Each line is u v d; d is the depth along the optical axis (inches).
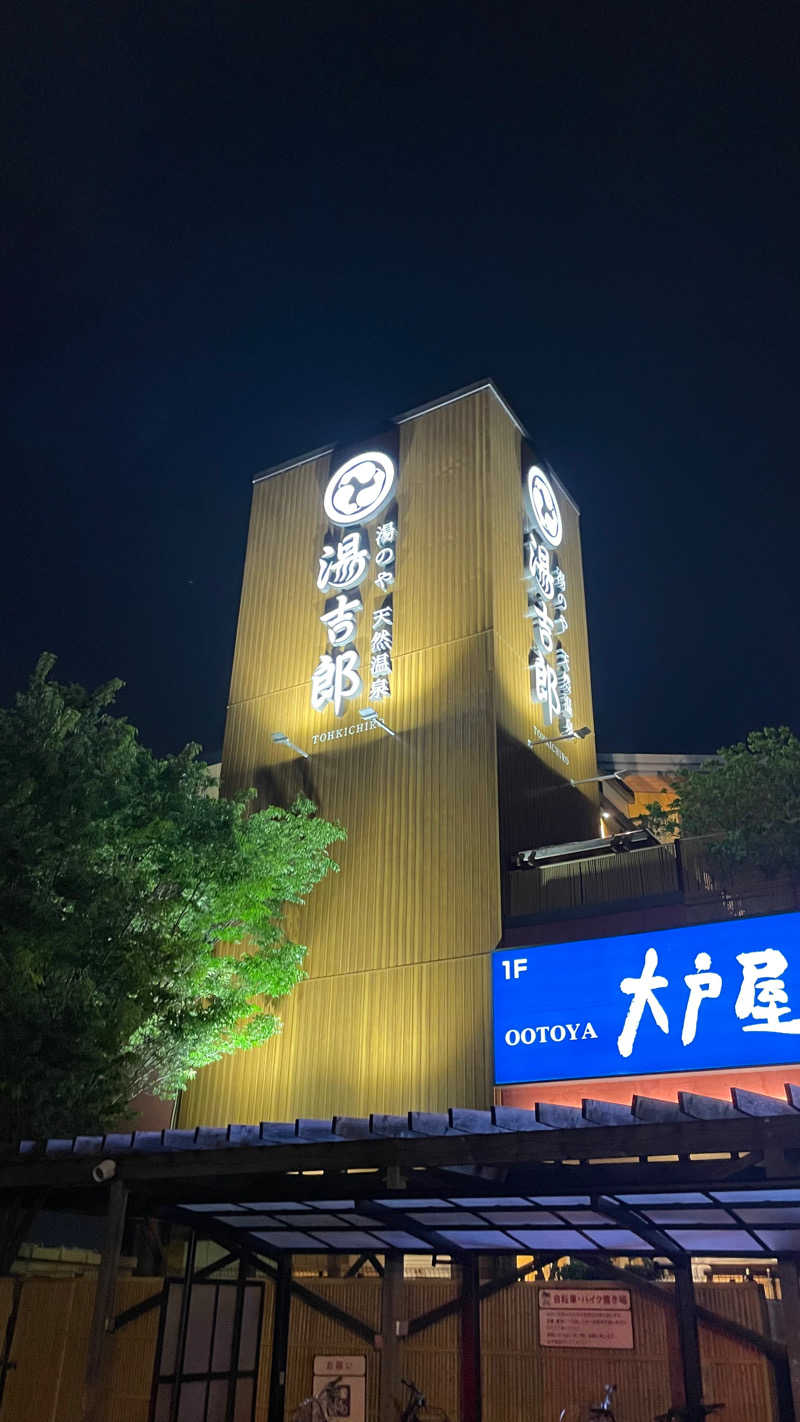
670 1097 773.9
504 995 879.1
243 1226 433.1
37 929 629.0
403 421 1257.4
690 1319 401.1
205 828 833.5
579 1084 812.6
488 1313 445.7
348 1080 921.5
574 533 1366.9
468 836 968.3
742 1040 762.8
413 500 1192.2
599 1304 433.1
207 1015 800.9
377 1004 941.2
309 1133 368.5
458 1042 884.6
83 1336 442.9
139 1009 669.9
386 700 1091.9
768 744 867.4
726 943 799.1
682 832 906.1
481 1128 349.4
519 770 1025.5
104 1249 384.8
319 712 1135.6
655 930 836.0
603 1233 394.3
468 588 1092.5
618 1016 820.0
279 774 1127.6
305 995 984.3
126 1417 434.0
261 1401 448.5
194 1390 407.8
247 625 1251.8
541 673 1119.6
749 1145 316.8
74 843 684.7
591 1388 419.8
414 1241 435.2
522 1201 358.6
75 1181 402.9
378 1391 437.1
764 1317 406.0
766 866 826.8
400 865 995.9
